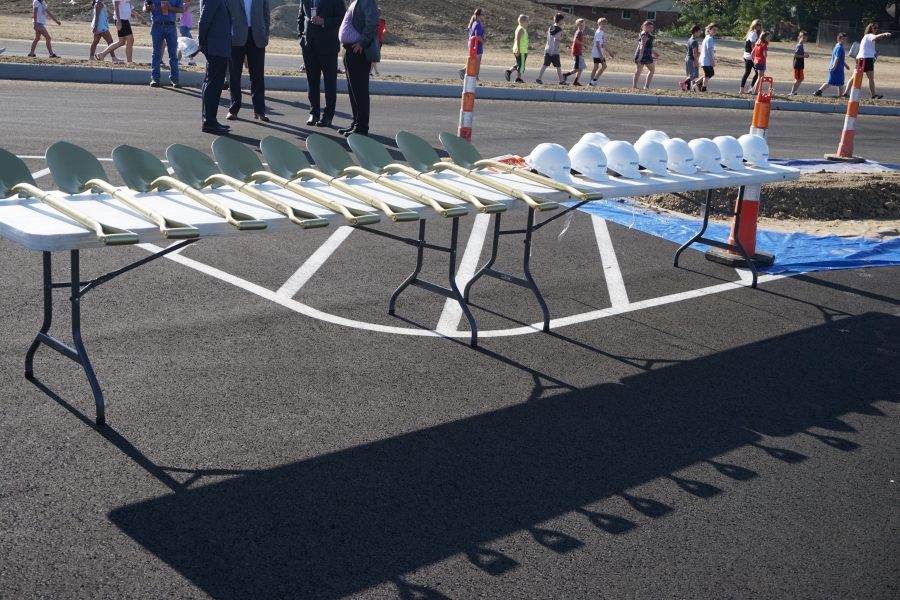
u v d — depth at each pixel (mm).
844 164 12547
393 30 36719
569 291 6168
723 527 3355
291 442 3779
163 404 4031
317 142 4973
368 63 10586
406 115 13594
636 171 5387
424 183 4746
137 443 3676
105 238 3211
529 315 5613
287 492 3393
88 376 3770
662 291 6324
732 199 9164
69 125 10312
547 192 4734
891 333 5754
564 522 3312
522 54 20609
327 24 11227
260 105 11609
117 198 3727
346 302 5570
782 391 4695
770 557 3182
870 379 4949
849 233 8422
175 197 4082
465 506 3379
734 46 54156
